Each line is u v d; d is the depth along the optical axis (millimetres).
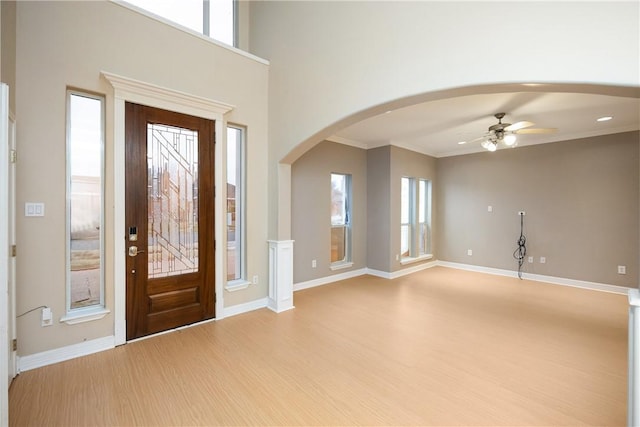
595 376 2254
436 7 2312
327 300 4086
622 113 3738
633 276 4352
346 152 5316
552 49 1875
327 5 3068
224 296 3387
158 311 2896
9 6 2057
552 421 1776
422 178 6172
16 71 2162
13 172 2088
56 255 2361
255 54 3947
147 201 2799
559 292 4504
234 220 3553
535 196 5246
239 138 3574
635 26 1653
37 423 1724
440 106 3480
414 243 6047
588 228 4723
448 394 2035
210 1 3730
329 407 1899
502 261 5633
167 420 1770
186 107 3004
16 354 2172
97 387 2064
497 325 3234
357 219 5559
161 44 2875
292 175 4484
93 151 2568
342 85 2932
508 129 3631
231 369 2318
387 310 3693
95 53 2508
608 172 4547
